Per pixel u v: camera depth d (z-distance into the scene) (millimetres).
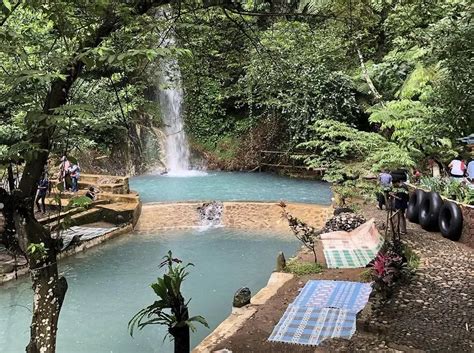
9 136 6359
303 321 6016
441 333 5105
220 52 5871
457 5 7000
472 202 9078
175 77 6223
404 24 7297
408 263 7590
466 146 11820
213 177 20672
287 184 18938
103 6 3322
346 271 7953
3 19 3305
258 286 8836
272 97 18969
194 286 8812
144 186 18484
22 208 3395
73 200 3537
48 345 3439
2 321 7352
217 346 5461
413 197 10945
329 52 11938
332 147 12312
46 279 3500
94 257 10438
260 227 13039
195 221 13375
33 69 2896
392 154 10695
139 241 11773
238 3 4855
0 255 9359
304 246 9539
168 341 6750
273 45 8148
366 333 5258
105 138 19297
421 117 10289
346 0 5422
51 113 3211
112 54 2803
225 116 22812
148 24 3852
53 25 3908
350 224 10555
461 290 6434
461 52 7016
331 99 18188
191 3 4578
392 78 15734
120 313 7695
